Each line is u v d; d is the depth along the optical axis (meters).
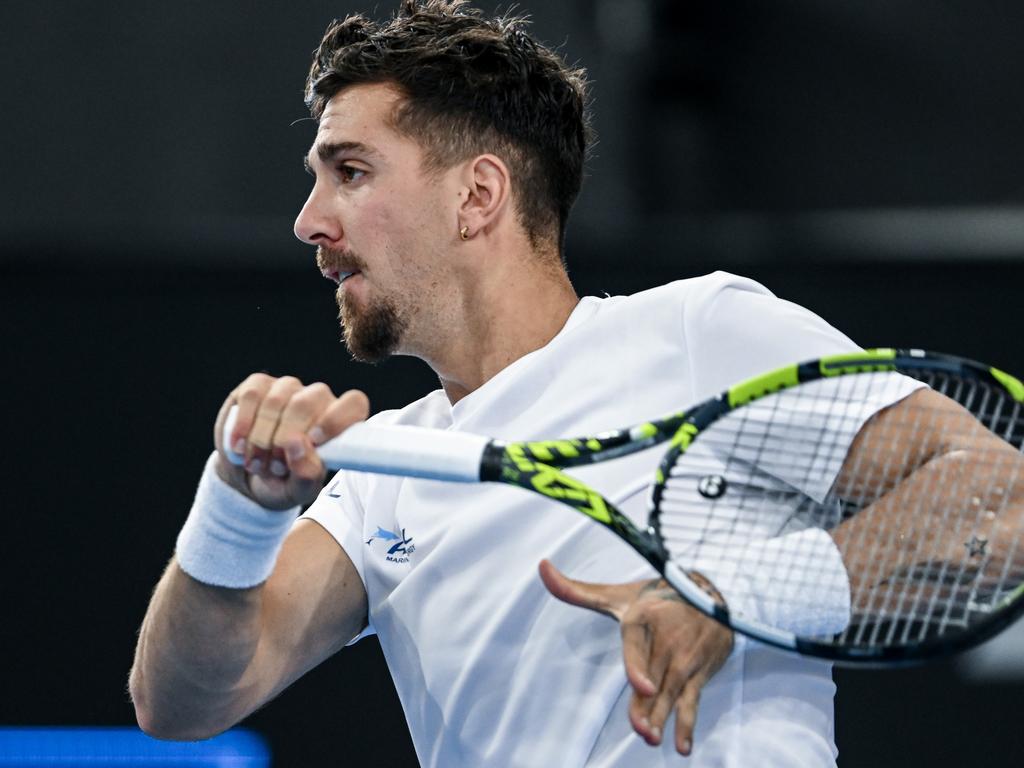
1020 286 18.31
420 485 8.45
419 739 8.31
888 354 6.85
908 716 17.45
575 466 6.96
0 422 18.56
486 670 7.83
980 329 18.38
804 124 18.42
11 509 18.45
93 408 18.61
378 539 8.59
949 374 6.84
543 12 18.48
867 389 7.39
